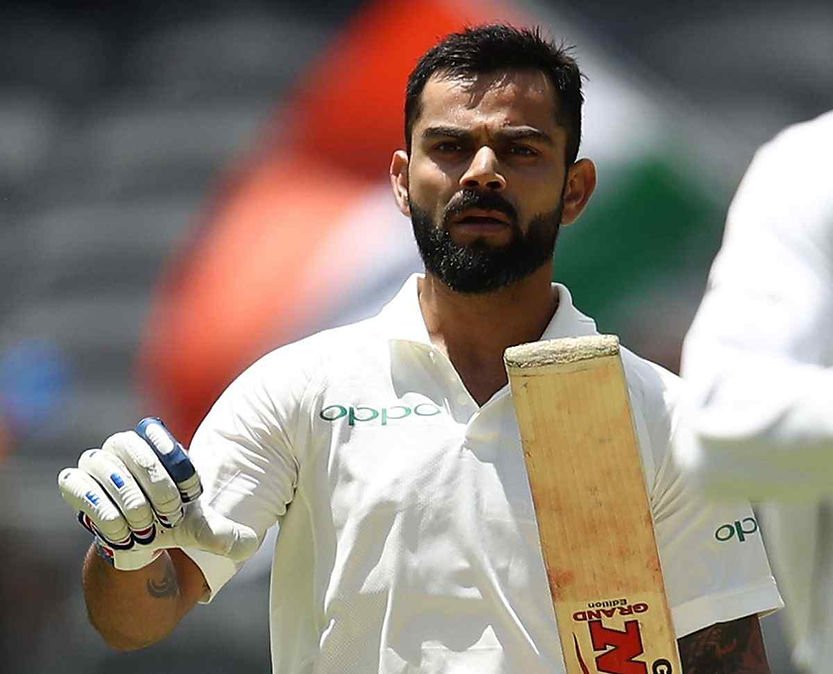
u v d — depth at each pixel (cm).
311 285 2762
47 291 3625
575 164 1116
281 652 1044
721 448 673
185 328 2881
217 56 4094
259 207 2916
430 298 1083
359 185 2870
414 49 2880
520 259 1042
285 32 4097
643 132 2808
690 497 1016
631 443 852
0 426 3141
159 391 2891
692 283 2586
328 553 1022
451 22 2889
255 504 1027
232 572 1051
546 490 862
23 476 2352
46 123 4097
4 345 3453
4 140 4044
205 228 3069
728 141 3700
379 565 1005
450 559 1002
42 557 2305
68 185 3925
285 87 3981
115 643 1034
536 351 851
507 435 1022
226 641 2498
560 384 848
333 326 2728
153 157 3900
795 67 4044
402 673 992
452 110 1041
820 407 655
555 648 993
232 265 2861
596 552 867
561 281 2556
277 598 1050
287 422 1040
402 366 1048
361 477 1020
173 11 4266
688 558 1020
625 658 875
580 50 3161
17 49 4259
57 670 2295
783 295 687
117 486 913
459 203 1033
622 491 857
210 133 3909
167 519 917
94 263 3669
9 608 2275
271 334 2784
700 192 2698
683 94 3978
